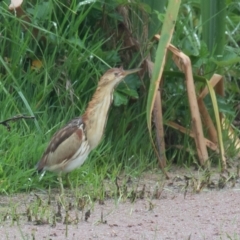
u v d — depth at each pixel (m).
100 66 11.59
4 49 11.65
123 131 11.42
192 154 11.49
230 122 12.41
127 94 11.36
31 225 8.54
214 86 12.09
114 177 10.49
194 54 11.63
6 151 10.28
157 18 11.73
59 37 11.28
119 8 11.76
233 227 8.60
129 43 11.82
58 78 11.48
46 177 10.21
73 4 11.48
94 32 12.05
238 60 11.39
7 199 9.64
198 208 9.43
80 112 11.27
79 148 9.88
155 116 11.24
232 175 10.93
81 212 9.12
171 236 8.20
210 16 11.80
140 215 9.05
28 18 11.59
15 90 11.30
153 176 11.01
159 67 10.07
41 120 11.05
